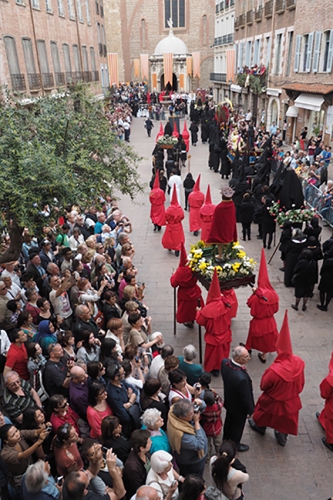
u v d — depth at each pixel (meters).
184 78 54.12
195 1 55.28
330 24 20.25
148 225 15.56
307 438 6.32
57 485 4.22
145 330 7.18
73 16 26.75
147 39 57.62
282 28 27.09
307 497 5.39
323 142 20.33
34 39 20.45
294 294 10.32
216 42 50.03
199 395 5.44
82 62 28.48
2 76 17.12
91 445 4.10
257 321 7.61
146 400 5.36
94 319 7.51
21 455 4.46
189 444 4.73
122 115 31.92
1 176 6.24
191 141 31.66
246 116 31.92
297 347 8.34
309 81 23.09
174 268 11.99
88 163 7.84
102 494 4.09
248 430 6.47
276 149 19.22
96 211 12.23
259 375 7.59
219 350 7.35
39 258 8.51
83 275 8.33
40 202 6.68
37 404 5.44
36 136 7.46
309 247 9.28
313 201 14.88
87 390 5.40
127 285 8.05
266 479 5.65
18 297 7.57
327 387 5.85
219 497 4.20
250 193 14.21
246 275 7.77
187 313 8.79
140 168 23.95
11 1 18.00
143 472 4.42
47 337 6.47
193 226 14.28
